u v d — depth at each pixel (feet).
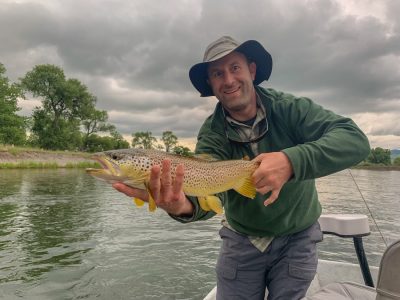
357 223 3.79
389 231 9.26
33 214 11.21
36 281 5.89
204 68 3.35
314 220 3.33
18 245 7.86
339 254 7.50
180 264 6.80
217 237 8.87
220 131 3.34
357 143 2.49
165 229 9.66
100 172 2.69
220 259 3.51
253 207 3.11
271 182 2.23
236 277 3.37
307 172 2.30
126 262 6.88
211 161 2.83
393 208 12.34
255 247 3.27
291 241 3.27
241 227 3.28
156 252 7.54
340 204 13.10
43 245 7.91
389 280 1.89
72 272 6.31
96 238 8.57
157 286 5.79
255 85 3.36
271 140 3.19
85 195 16.02
